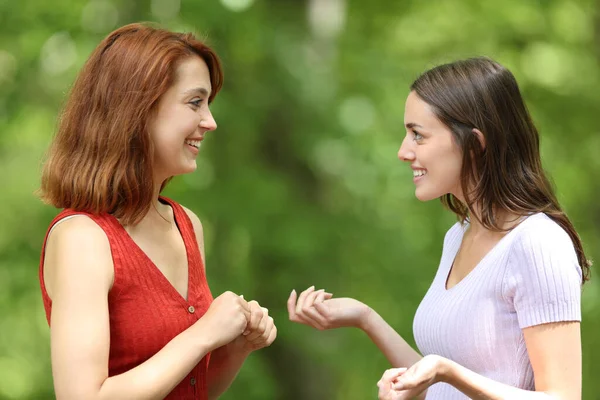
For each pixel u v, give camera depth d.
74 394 3.73
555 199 4.27
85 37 12.29
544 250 3.98
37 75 12.61
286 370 12.51
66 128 4.15
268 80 12.62
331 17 13.42
